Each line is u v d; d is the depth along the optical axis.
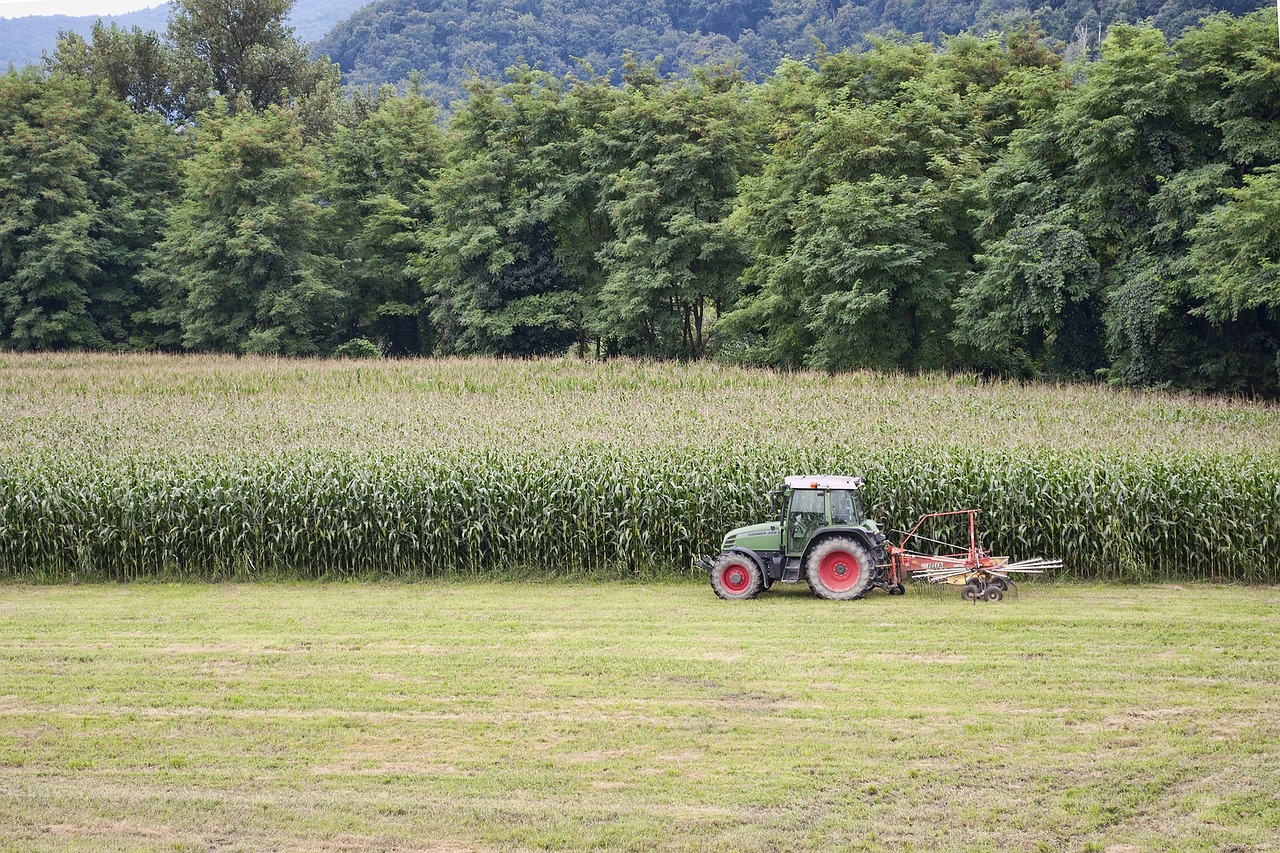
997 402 46.09
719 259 76.56
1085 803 12.23
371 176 99.56
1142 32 53.34
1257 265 45.53
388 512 28.17
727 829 11.78
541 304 83.94
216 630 21.69
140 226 99.75
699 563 26.11
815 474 28.81
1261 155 51.50
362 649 19.75
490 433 39.94
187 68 124.31
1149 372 52.44
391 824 12.05
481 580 27.69
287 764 13.84
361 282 99.12
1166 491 26.28
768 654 18.78
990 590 23.33
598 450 32.41
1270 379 52.38
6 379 59.59
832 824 11.84
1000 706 15.62
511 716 15.58
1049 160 57.75
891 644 19.30
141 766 13.87
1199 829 11.59
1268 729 14.44
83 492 29.02
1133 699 15.79
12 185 92.19
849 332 59.25
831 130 61.38
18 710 16.19
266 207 89.00
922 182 60.88
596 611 23.09
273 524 28.53
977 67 68.81
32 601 25.67
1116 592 24.55
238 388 56.75
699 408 45.72
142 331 102.31
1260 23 51.06
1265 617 21.28
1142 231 53.56
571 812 12.24
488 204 83.44
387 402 50.31
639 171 76.69
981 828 11.70
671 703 16.03
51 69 124.31
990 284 55.12
